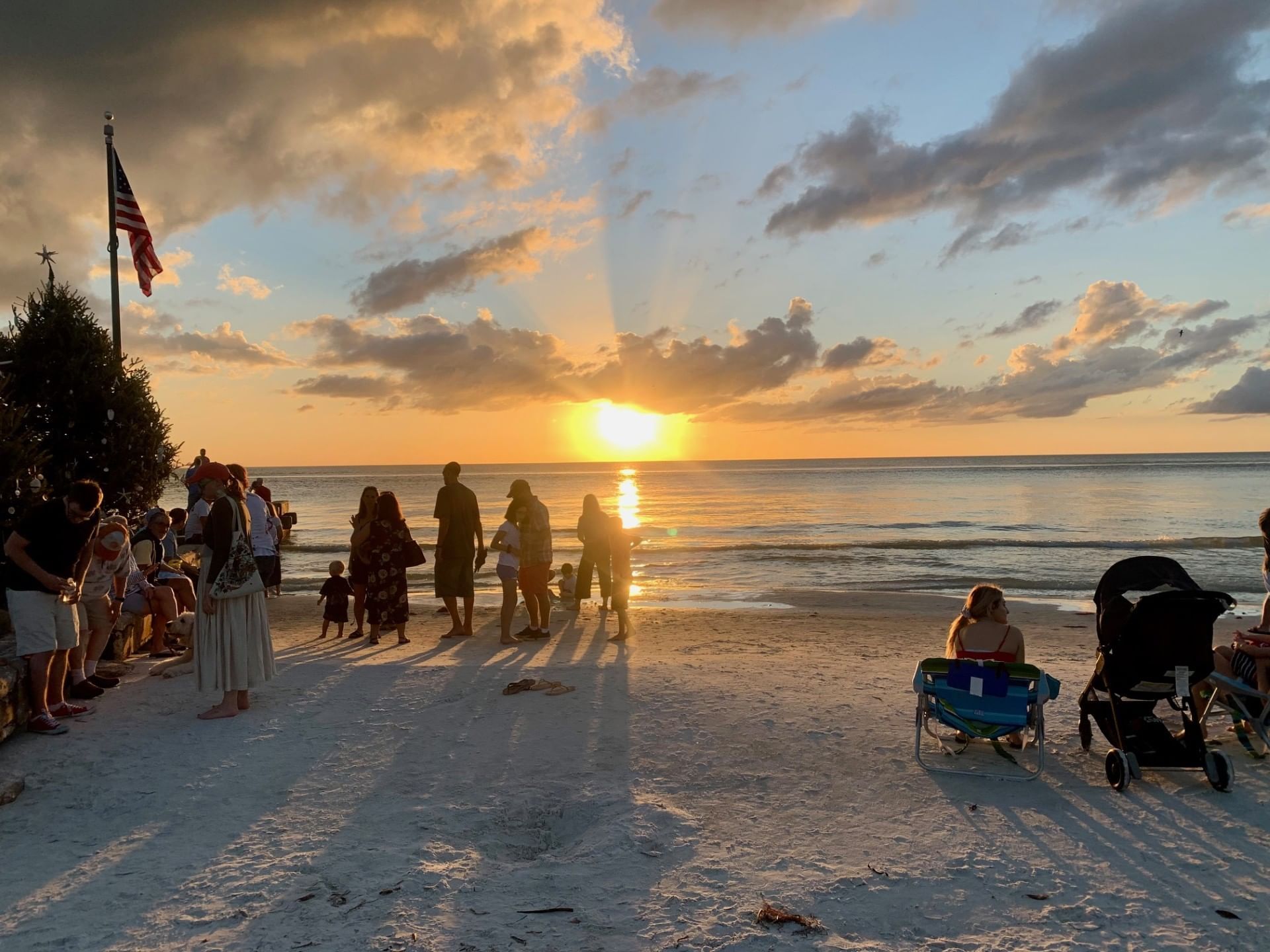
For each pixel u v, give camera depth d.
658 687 7.44
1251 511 44.78
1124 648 5.14
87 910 3.69
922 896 3.78
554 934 3.46
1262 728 5.49
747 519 44.44
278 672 8.02
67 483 11.96
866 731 6.18
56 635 6.21
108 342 13.03
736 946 3.36
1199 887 3.84
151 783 5.20
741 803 4.87
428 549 28.36
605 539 13.21
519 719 6.45
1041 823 4.59
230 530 6.40
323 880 3.94
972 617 5.98
